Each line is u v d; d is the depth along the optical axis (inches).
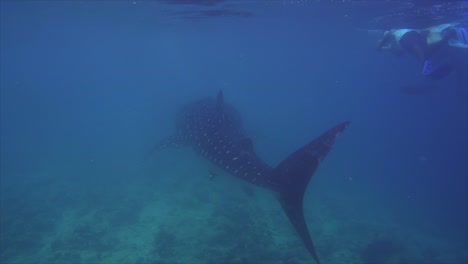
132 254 522.9
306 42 2253.9
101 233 593.6
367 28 1347.2
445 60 604.4
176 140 453.4
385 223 816.9
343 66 4744.1
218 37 2091.5
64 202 738.8
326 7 974.4
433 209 1063.0
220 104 361.7
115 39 2305.6
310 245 227.1
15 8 1155.9
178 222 609.3
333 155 1579.7
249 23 1390.3
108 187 811.4
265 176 283.3
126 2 960.9
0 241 575.5
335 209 833.5
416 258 618.8
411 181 1421.0
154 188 788.0
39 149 1256.2
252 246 535.5
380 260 598.2
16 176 959.0
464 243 782.5
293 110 3193.9
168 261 494.0
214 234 563.5
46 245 567.5
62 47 2989.7
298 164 274.5
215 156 323.3
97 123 1969.7
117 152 1177.4
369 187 1176.8
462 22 973.8
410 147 2795.3
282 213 689.6
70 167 1016.9
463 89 669.3
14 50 3142.2
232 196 723.4
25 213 682.2
